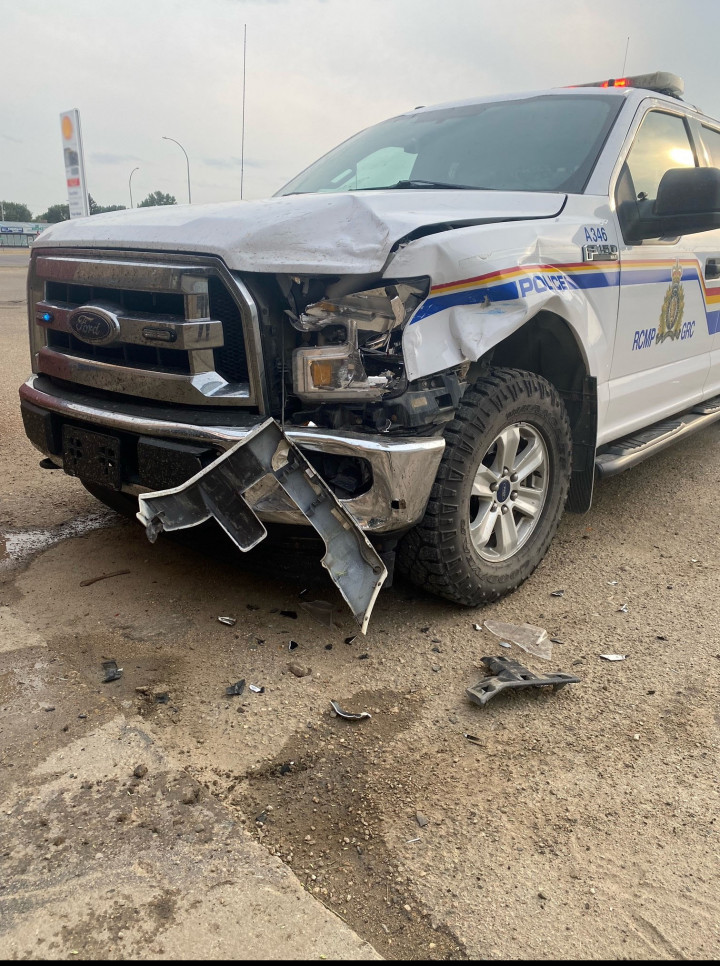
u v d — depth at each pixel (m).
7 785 2.06
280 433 2.35
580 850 1.93
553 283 3.04
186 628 2.94
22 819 1.95
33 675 2.58
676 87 4.31
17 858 1.83
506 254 2.82
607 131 3.71
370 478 2.57
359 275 2.50
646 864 1.89
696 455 5.68
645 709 2.53
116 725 2.33
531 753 2.29
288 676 2.64
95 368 2.97
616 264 3.49
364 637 2.92
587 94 3.97
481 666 2.75
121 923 1.66
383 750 2.28
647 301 3.83
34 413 3.27
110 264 2.80
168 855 1.85
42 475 4.85
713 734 2.41
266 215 2.66
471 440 2.78
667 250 3.99
